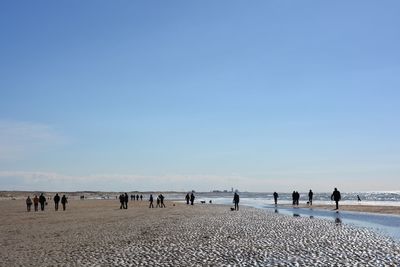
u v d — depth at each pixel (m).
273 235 27.59
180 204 94.19
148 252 20.55
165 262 17.75
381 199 146.00
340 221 38.50
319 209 60.50
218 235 27.84
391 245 21.95
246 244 23.27
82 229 32.78
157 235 28.03
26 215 52.38
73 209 68.19
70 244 23.83
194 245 22.97
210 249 21.41
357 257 18.30
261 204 89.62
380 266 16.05
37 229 33.28
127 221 40.59
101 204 93.12
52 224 37.97
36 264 17.52
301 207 68.06
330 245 22.44
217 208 70.00
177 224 36.72
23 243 24.66
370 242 23.34
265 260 17.97
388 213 49.09
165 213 54.47
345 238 25.45
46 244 24.02
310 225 34.62
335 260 17.64
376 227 32.28
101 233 29.55
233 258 18.59
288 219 41.69
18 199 151.75
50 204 93.69
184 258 18.72
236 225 35.34
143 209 67.00
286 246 22.31
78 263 17.64
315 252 20.03
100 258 18.84
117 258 18.83
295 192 73.06
